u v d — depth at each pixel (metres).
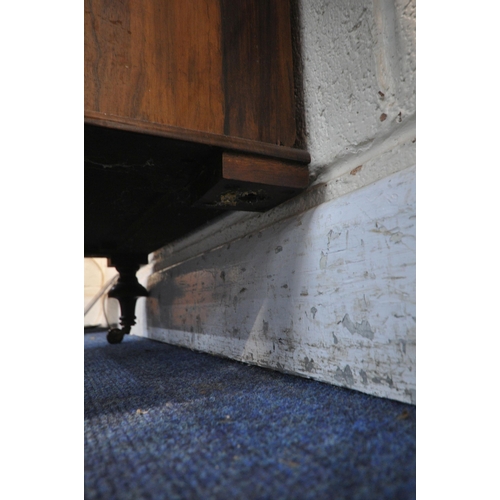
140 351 0.96
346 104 0.49
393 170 0.42
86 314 1.96
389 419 0.34
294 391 0.46
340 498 0.22
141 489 0.24
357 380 0.44
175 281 1.08
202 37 0.49
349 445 0.30
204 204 0.59
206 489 0.24
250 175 0.50
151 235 1.00
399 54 0.41
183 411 0.41
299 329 0.54
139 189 0.63
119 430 0.36
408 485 0.24
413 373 0.37
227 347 0.76
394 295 0.40
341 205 0.48
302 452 0.29
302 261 0.54
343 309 0.46
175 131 0.45
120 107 0.44
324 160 0.52
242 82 0.51
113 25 0.45
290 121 0.54
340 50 0.50
